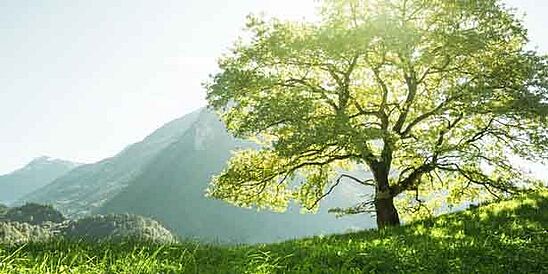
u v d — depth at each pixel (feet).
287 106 91.50
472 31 94.84
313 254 36.27
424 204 111.96
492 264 35.50
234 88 97.04
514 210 61.93
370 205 103.81
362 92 111.14
